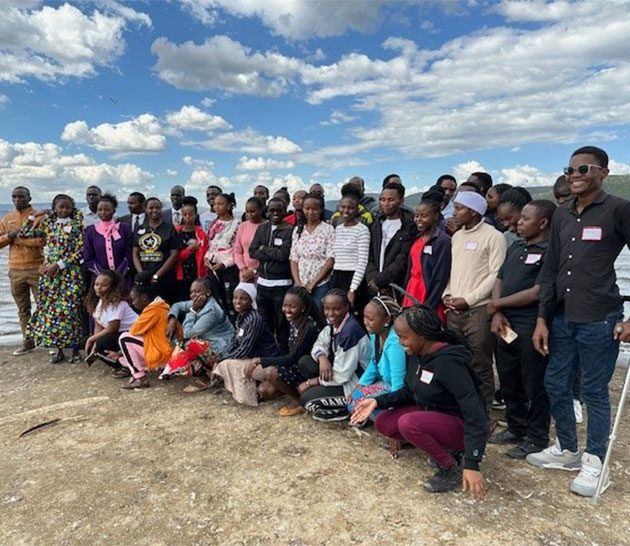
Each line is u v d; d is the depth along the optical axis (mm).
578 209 3303
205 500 3285
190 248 6840
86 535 2953
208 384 5500
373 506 3184
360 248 5422
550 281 3465
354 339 4406
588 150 3135
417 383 3455
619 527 2967
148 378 5883
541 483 3459
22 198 6781
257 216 6688
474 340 4145
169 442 4148
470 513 3100
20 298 6949
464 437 3152
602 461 3336
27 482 3555
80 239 6461
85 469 3723
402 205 5410
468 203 4152
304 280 5785
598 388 3287
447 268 4402
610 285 3189
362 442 4121
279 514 3119
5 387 5746
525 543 2809
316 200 5793
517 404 4035
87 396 5324
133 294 5996
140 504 3254
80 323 6469
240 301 5168
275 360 4828
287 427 4430
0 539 2928
